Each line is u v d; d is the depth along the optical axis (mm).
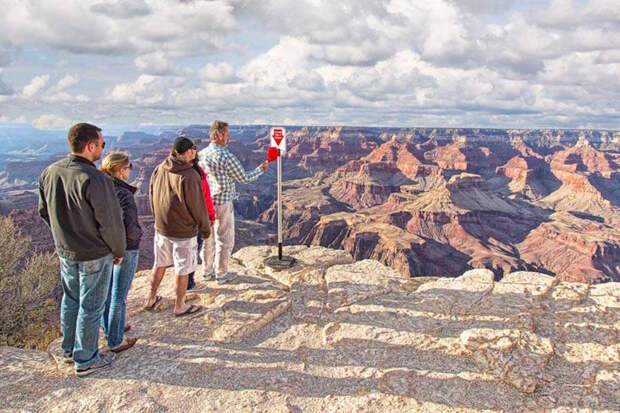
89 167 4387
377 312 6012
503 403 4102
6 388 4375
